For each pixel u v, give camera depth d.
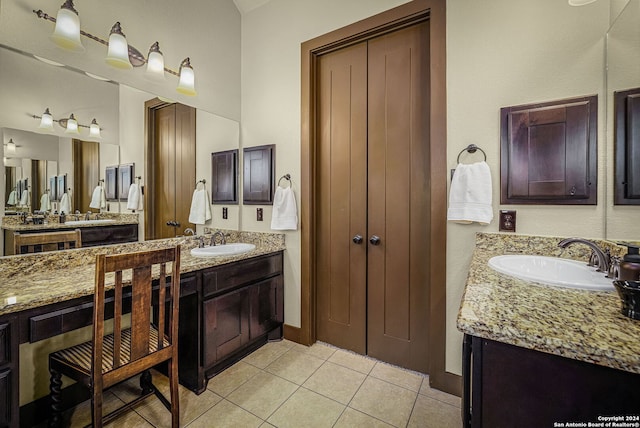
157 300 1.50
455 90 1.66
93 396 1.11
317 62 2.29
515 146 1.50
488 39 1.58
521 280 1.04
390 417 1.50
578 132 1.37
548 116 1.43
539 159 1.45
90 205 1.74
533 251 1.45
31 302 1.07
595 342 0.58
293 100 2.30
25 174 1.49
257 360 2.05
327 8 2.14
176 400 1.38
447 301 1.70
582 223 1.36
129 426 1.43
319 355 2.12
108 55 1.64
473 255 1.49
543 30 1.45
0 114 1.40
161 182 2.10
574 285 0.93
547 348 0.60
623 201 1.22
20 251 1.46
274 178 2.41
